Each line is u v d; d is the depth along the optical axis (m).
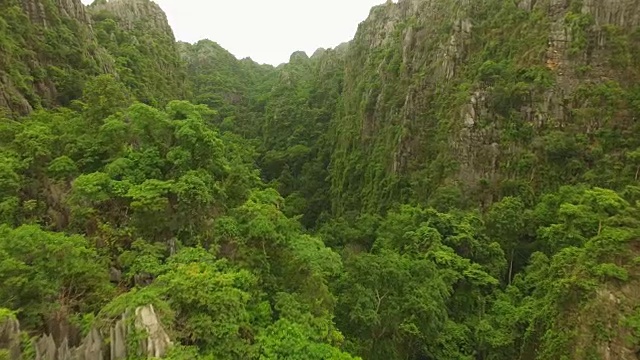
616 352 24.39
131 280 20.17
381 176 68.50
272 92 126.25
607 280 26.27
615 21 54.31
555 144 50.22
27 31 44.38
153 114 26.61
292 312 21.03
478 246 40.72
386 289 29.20
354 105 89.38
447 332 30.70
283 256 24.50
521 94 54.47
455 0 71.12
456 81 63.16
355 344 26.11
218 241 23.17
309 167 93.31
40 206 23.77
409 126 66.31
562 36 55.31
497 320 32.31
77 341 16.33
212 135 27.92
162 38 98.88
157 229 23.08
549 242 38.94
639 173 44.28
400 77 75.31
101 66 53.53
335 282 28.89
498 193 51.84
